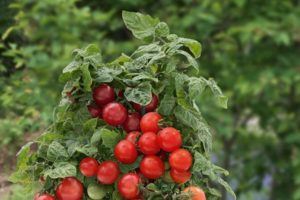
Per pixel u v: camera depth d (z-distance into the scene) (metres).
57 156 1.62
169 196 1.63
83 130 1.66
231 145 4.67
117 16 4.63
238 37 4.39
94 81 1.64
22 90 3.88
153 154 1.61
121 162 1.62
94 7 4.66
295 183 4.42
